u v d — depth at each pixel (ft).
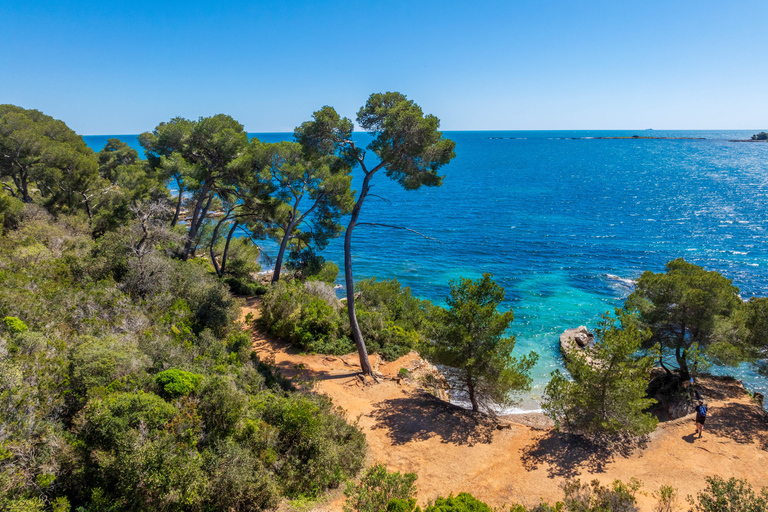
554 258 171.22
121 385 33.71
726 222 226.58
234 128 104.27
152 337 45.16
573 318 112.78
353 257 180.86
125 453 26.89
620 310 65.41
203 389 35.40
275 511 30.78
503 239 205.36
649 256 169.27
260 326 79.25
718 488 32.89
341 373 65.00
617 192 346.74
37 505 23.02
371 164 614.34
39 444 26.94
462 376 55.11
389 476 34.86
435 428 50.42
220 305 65.87
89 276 61.87
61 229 90.33
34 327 41.04
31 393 29.04
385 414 53.67
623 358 46.42
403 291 112.37
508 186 403.34
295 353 69.92
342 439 42.75
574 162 645.92
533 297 128.57
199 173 91.71
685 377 68.28
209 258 129.49
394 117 56.85
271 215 101.96
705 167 526.57
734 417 54.90
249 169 91.61
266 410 39.55
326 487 35.65
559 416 51.55
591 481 39.75
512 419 56.24
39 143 106.83
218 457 30.71
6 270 56.65
